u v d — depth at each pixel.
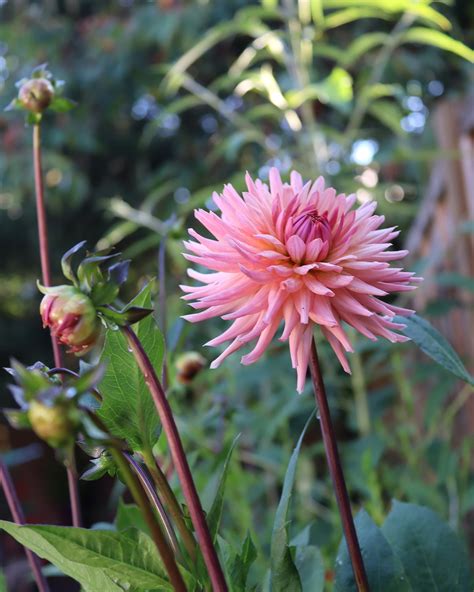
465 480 0.85
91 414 0.31
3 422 2.00
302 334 0.38
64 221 2.95
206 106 2.60
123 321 0.35
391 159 1.30
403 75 2.10
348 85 1.21
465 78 2.13
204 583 0.37
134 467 0.38
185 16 2.24
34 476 2.12
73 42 2.56
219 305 0.39
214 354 1.13
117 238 1.18
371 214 0.41
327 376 1.20
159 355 0.40
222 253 0.38
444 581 0.48
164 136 2.75
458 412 1.26
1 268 3.15
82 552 0.36
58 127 2.48
